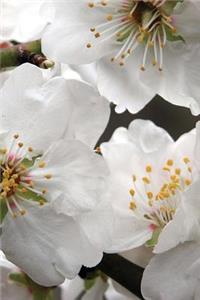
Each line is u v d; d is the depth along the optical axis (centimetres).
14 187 17
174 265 16
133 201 17
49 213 16
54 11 17
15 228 17
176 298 16
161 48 17
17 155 17
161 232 16
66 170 16
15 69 16
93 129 16
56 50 17
